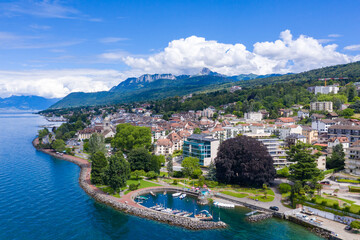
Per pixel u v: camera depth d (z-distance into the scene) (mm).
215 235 109750
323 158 182125
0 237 106125
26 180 178000
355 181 155000
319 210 122062
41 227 114938
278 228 114312
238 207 136125
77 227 115750
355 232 104562
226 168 161875
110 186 155375
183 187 163875
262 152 158875
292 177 153125
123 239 107125
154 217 124312
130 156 194875
